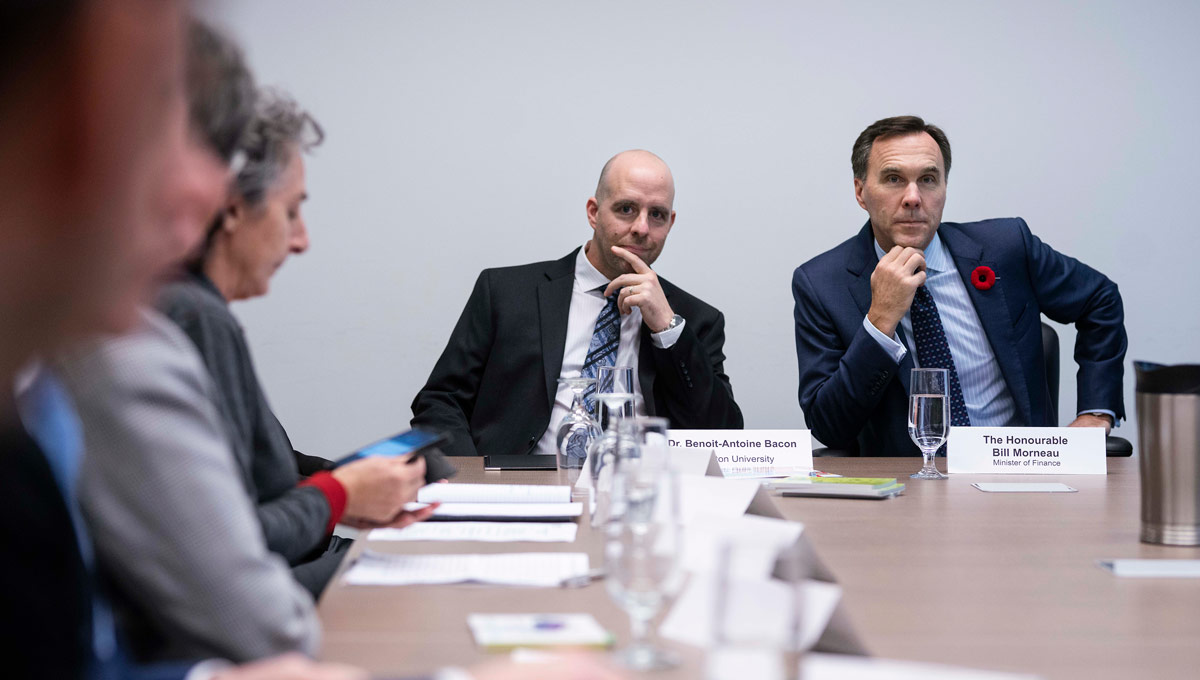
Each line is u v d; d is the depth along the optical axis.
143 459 0.89
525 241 4.27
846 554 1.41
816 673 0.72
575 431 2.12
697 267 4.27
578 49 4.25
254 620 0.91
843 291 3.04
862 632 1.01
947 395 2.23
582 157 4.27
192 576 0.89
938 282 3.02
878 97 4.28
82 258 0.31
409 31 4.23
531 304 3.05
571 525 1.66
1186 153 4.28
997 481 2.18
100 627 0.83
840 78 4.27
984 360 2.97
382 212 4.23
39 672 0.70
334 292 4.23
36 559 0.70
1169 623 1.05
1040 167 4.29
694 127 4.27
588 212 3.15
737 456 2.31
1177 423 1.46
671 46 4.26
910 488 2.07
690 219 4.27
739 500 1.59
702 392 2.89
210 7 0.33
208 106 0.88
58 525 0.72
